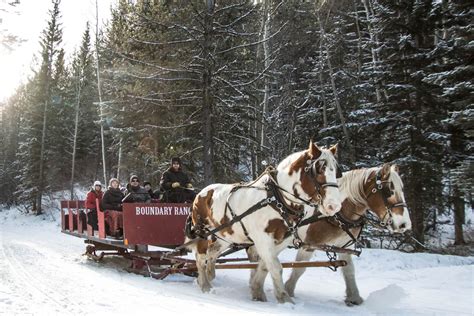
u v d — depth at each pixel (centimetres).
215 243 828
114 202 1099
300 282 962
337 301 766
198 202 854
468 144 1603
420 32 1736
